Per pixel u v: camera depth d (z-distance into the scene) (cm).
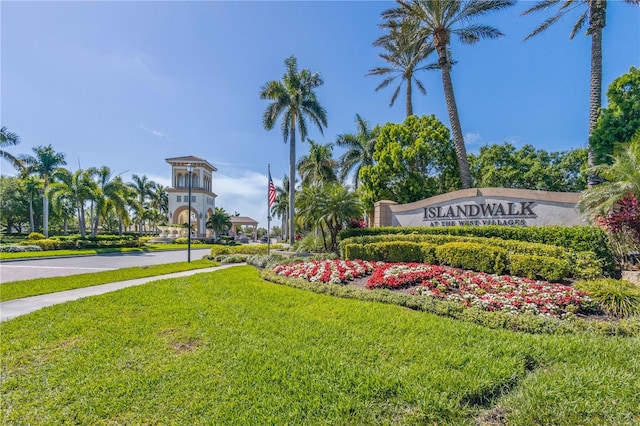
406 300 585
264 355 373
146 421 265
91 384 317
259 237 8962
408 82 2175
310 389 301
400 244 1005
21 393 304
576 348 372
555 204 996
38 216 4134
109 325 488
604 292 535
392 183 1819
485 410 273
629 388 280
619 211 793
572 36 1423
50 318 526
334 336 430
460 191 1201
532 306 520
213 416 267
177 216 5009
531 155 2427
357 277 841
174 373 337
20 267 1355
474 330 441
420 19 1557
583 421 246
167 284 823
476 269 810
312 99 2188
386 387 297
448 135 1739
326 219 1519
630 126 1223
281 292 714
